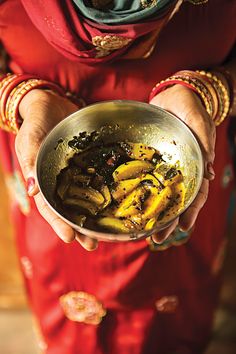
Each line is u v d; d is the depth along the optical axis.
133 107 0.43
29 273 0.64
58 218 0.40
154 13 0.40
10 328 0.80
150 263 0.56
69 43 0.42
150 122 0.43
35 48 0.46
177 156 0.42
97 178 0.42
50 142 0.41
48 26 0.42
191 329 0.70
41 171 0.40
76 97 0.49
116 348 0.67
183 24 0.44
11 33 0.45
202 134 0.43
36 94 0.46
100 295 0.60
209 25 0.45
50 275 0.60
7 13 0.43
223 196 0.59
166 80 0.46
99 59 0.44
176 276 0.60
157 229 0.37
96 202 0.41
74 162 0.43
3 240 0.76
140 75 0.47
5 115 0.47
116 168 0.43
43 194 0.38
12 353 0.79
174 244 0.56
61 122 0.42
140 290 0.59
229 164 0.58
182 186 0.41
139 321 0.64
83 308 0.62
